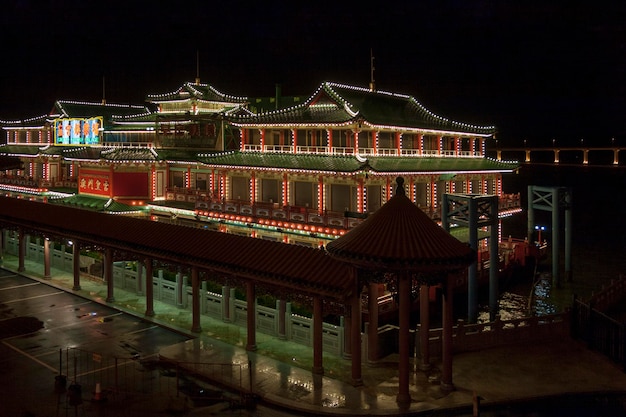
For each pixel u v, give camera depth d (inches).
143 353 1127.0
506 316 1904.5
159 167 2721.5
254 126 2330.2
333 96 2133.4
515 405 909.8
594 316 1174.3
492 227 1679.4
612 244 3452.3
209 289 1590.8
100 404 901.2
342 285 959.0
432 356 1094.4
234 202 2331.4
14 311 1397.6
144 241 1355.8
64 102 3408.0
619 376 1019.3
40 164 3467.0
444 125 2400.3
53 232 1614.2
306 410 874.1
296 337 1176.8
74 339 1206.3
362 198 1951.3
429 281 926.4
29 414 867.4
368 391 941.2
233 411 884.0
